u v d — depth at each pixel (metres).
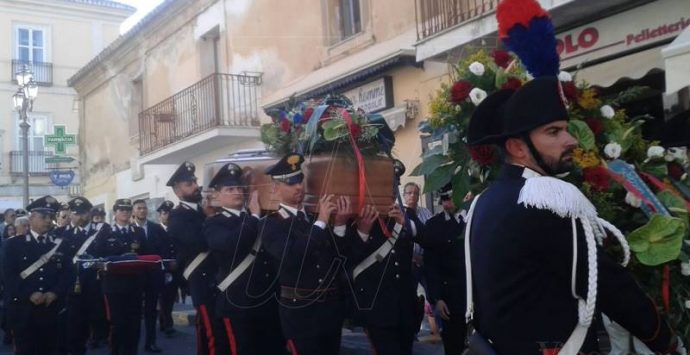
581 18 7.63
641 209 2.68
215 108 13.45
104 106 20.84
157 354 8.45
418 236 4.93
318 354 4.50
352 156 4.16
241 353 5.23
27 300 7.02
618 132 2.94
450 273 5.21
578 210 2.06
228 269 5.25
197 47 15.09
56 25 28.30
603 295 2.07
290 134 4.71
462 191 3.10
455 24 8.23
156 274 8.52
